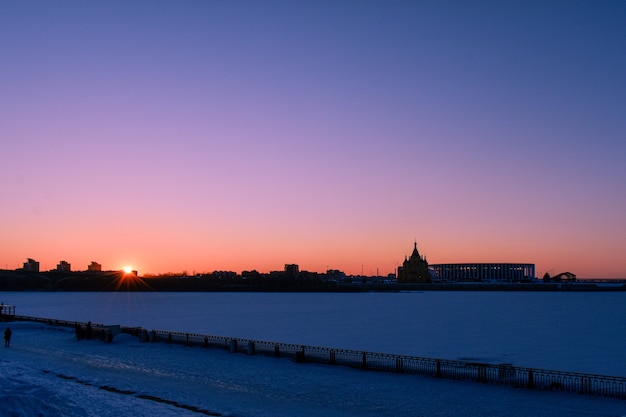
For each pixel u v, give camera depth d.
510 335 100.00
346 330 109.31
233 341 59.28
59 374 44.59
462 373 45.72
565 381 45.75
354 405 36.16
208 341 64.69
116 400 33.81
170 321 136.38
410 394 39.22
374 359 55.19
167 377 44.97
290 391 40.16
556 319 145.00
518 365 62.28
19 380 31.59
